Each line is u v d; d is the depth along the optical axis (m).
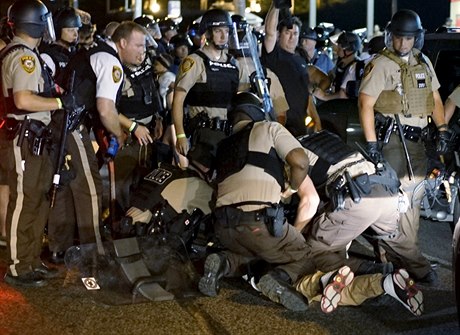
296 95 6.74
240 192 5.04
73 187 5.73
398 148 5.59
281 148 5.03
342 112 7.15
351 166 5.22
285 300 4.97
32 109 5.13
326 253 5.30
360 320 4.95
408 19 5.49
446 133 5.83
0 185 6.05
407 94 5.58
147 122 6.58
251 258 5.25
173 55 9.66
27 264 5.46
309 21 21.06
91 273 5.42
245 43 6.31
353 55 8.43
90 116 5.84
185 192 5.64
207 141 5.87
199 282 5.18
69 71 5.74
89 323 4.83
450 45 7.12
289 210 5.59
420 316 5.05
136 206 5.65
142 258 5.42
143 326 4.80
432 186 6.10
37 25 5.21
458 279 4.32
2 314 4.94
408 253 5.56
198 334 4.69
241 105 5.27
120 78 5.73
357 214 5.16
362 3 25.91
